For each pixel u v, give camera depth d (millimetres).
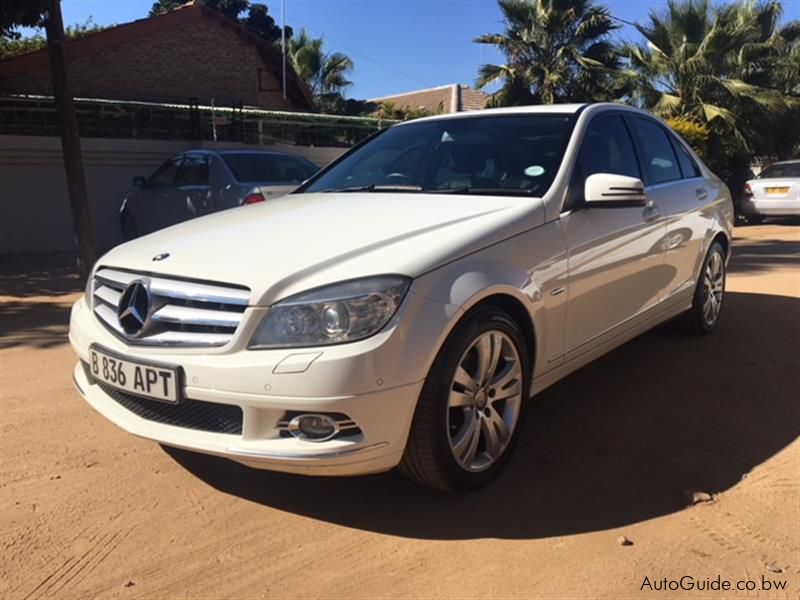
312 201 3756
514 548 2652
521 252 3090
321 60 31938
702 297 5164
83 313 3307
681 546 2643
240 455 2570
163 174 9656
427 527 2805
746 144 18344
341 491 3100
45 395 4277
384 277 2598
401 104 39156
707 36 18016
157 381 2707
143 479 3209
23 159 10836
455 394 2811
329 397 2465
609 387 4336
